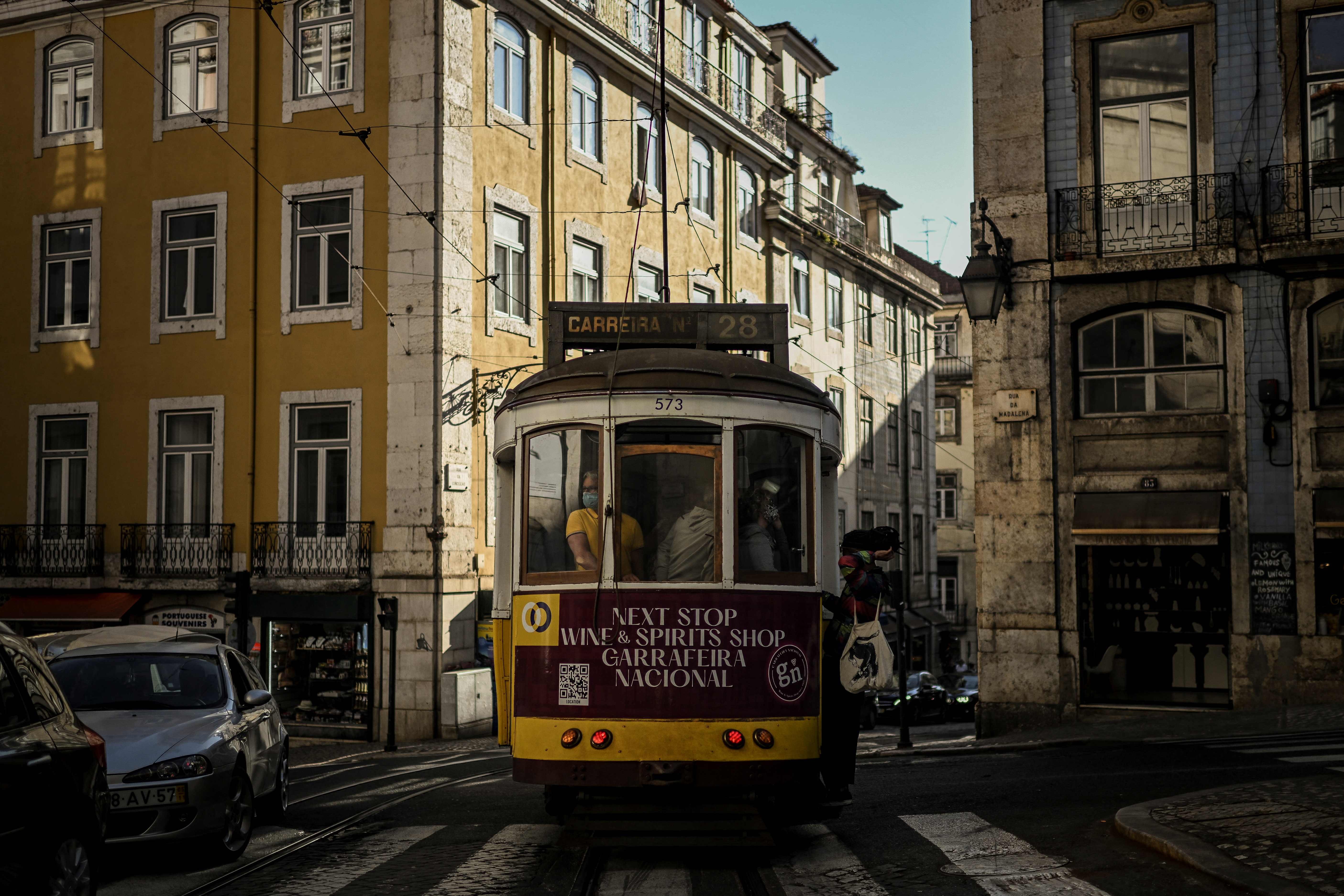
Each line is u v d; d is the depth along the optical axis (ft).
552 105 90.12
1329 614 53.26
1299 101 55.36
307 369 80.74
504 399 30.12
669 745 25.71
